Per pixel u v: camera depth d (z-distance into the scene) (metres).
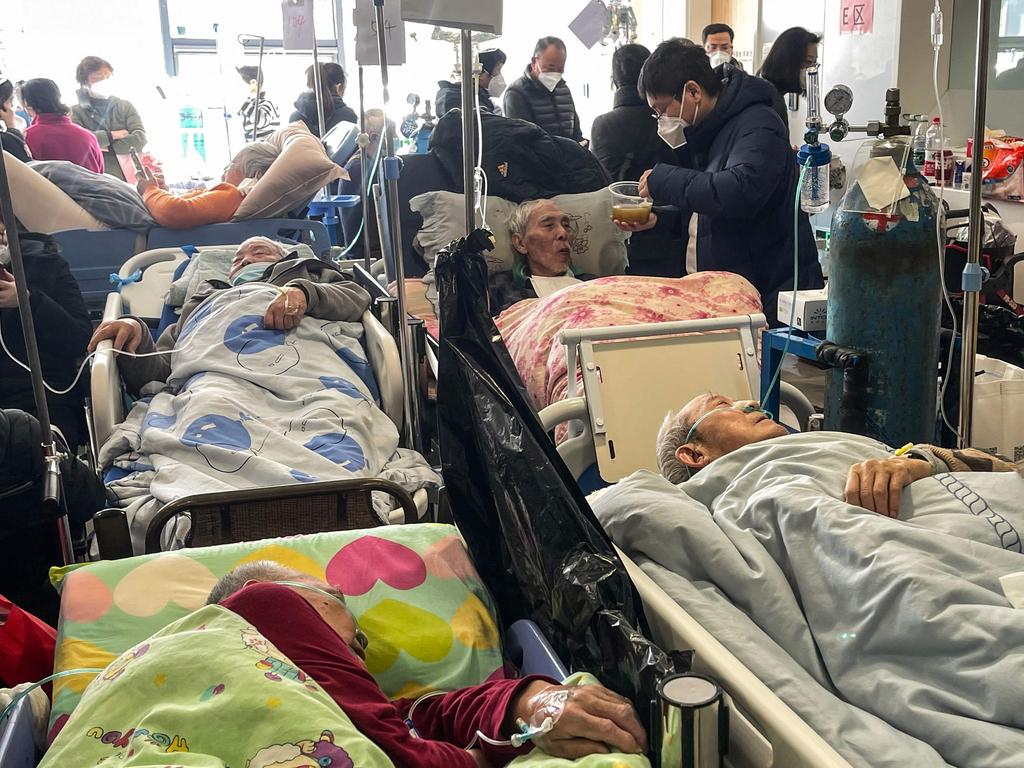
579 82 7.48
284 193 3.84
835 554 1.33
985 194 4.16
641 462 2.18
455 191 3.59
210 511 1.83
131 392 2.81
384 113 2.41
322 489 1.84
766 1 6.23
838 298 2.03
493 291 3.42
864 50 5.21
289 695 1.05
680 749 1.04
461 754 1.21
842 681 1.24
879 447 1.63
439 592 1.60
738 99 3.09
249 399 2.47
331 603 1.39
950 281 3.45
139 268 3.57
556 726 1.15
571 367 2.23
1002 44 4.61
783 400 2.38
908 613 1.19
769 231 3.17
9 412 1.86
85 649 1.43
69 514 1.90
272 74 7.31
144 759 0.97
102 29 7.20
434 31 1.89
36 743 1.30
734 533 1.46
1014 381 2.14
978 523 1.35
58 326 2.83
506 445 1.62
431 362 2.75
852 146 5.20
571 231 3.55
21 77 7.03
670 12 7.15
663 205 3.71
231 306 2.77
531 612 1.60
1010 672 1.08
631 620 1.36
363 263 3.96
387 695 1.48
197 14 7.28
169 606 1.51
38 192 3.64
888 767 1.08
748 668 1.24
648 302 2.59
